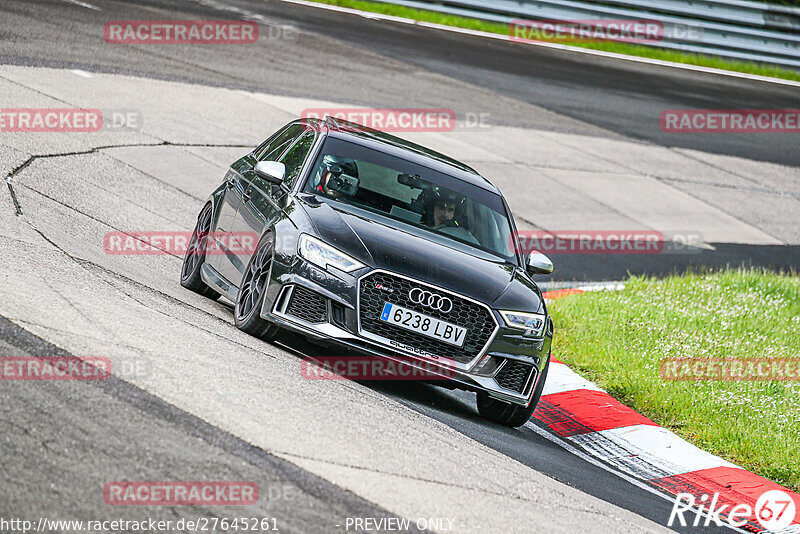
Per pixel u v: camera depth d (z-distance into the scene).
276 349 25.08
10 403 16.17
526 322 25.28
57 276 24.81
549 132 76.31
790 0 119.81
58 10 72.31
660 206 66.81
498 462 21.42
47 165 40.88
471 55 95.19
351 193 27.34
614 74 100.50
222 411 18.31
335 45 86.06
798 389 34.97
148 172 46.09
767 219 69.62
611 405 31.30
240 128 57.62
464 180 29.81
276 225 25.72
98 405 17.00
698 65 112.81
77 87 54.91
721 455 29.22
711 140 86.19
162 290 28.61
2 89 50.19
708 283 48.97
